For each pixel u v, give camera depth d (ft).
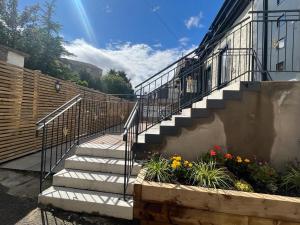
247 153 12.93
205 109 13.14
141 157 13.51
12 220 9.86
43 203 10.93
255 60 15.85
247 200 9.56
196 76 19.52
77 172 12.74
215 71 26.55
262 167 11.75
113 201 10.69
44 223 9.78
